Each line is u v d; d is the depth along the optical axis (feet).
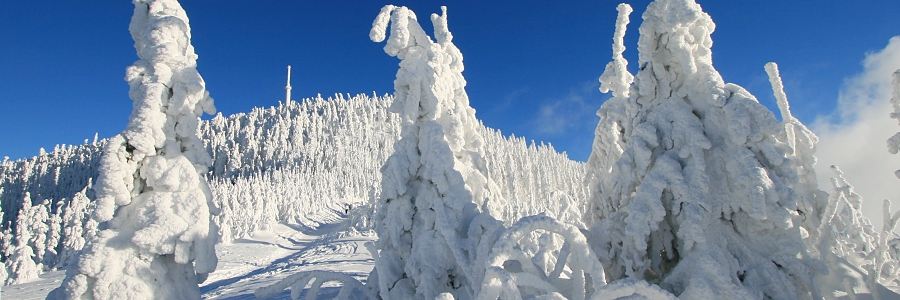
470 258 17.87
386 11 23.89
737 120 15.47
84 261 16.56
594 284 13.20
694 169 15.81
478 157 23.34
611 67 21.71
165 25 19.63
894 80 12.27
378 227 22.93
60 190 332.60
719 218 15.46
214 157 386.73
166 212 18.02
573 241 13.51
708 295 13.24
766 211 14.43
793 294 13.85
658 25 18.29
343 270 61.26
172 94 19.61
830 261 15.19
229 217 140.46
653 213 15.76
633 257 16.30
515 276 12.73
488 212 20.67
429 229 20.48
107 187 17.39
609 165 21.15
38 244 123.03
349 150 392.06
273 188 213.66
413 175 22.63
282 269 73.51
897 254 18.49
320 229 183.32
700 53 17.58
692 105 17.56
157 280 17.80
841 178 18.86
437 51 23.27
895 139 11.91
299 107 513.86
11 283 92.12
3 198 280.51
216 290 52.49
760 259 14.52
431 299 18.69
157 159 18.54
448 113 23.56
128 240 17.57
